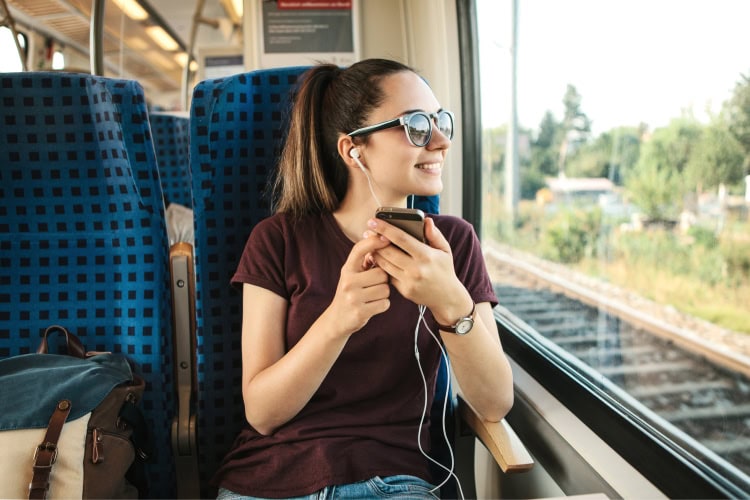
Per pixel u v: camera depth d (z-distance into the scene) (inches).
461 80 78.9
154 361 51.2
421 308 39.2
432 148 39.9
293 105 48.1
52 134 49.8
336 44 101.1
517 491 55.5
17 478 39.4
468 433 48.0
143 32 200.1
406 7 96.7
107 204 51.0
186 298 52.6
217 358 50.7
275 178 51.1
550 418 48.6
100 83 49.2
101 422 43.3
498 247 77.0
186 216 86.3
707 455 35.8
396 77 40.8
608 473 39.1
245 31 101.2
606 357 49.7
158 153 94.3
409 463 40.3
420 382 42.5
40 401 41.7
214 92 50.4
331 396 41.4
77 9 159.9
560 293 59.0
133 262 51.1
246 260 43.6
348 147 41.7
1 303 51.8
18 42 110.3
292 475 38.9
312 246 43.3
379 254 34.7
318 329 36.8
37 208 51.1
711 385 36.3
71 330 51.7
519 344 61.3
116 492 44.6
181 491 51.0
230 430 51.1
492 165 78.2
